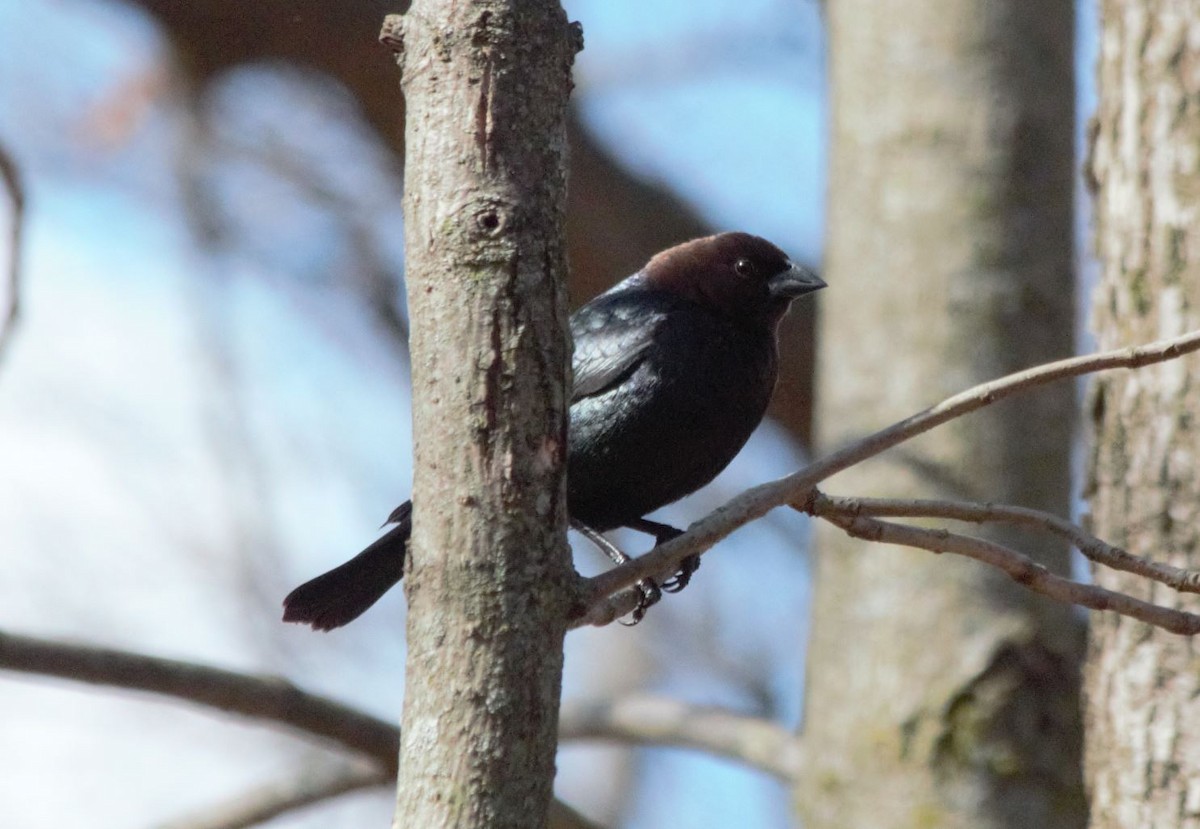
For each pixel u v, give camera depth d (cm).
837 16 1388
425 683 505
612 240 1761
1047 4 1324
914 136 1298
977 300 1250
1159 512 814
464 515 510
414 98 542
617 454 963
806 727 1218
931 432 1211
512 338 517
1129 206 862
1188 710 784
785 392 1773
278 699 1075
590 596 527
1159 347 615
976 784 1130
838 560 1215
